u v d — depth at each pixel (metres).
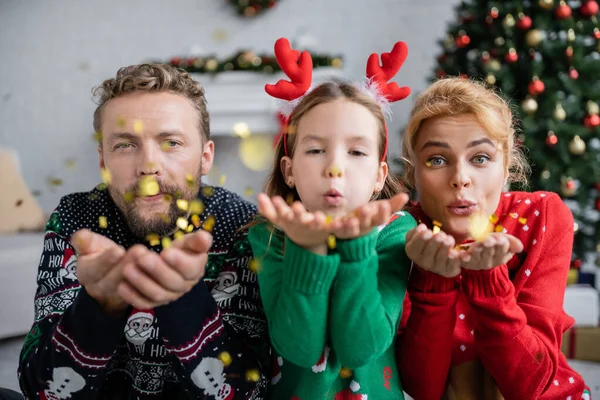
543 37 2.51
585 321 2.36
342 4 4.02
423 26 3.91
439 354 0.82
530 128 2.30
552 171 2.37
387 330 0.75
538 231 0.98
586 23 2.46
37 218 3.06
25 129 4.57
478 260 0.70
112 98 0.87
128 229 0.93
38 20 4.48
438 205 0.90
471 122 0.87
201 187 0.97
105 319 0.68
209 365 0.74
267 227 0.82
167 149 0.84
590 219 2.56
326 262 0.69
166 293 0.60
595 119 2.39
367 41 4.00
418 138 0.93
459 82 0.96
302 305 0.71
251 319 0.87
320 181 0.76
